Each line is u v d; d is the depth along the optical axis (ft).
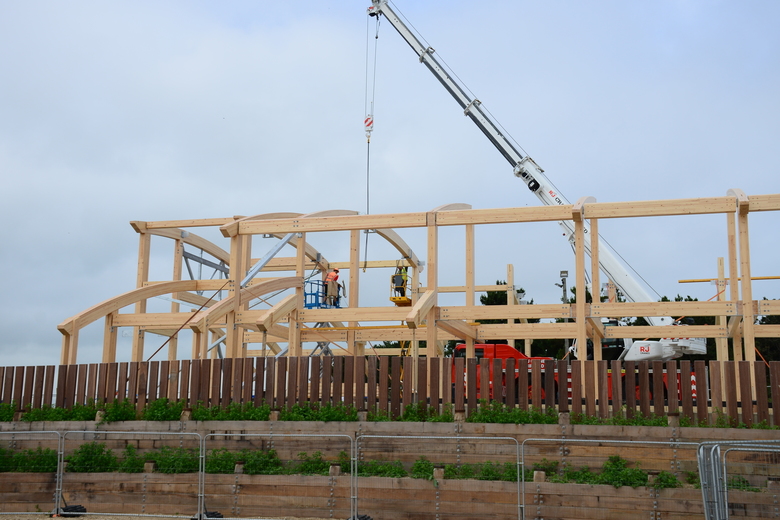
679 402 50.75
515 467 46.47
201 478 48.03
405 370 53.83
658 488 43.14
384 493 46.29
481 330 75.25
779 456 44.19
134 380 58.75
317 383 55.26
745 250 59.47
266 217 76.54
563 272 86.89
